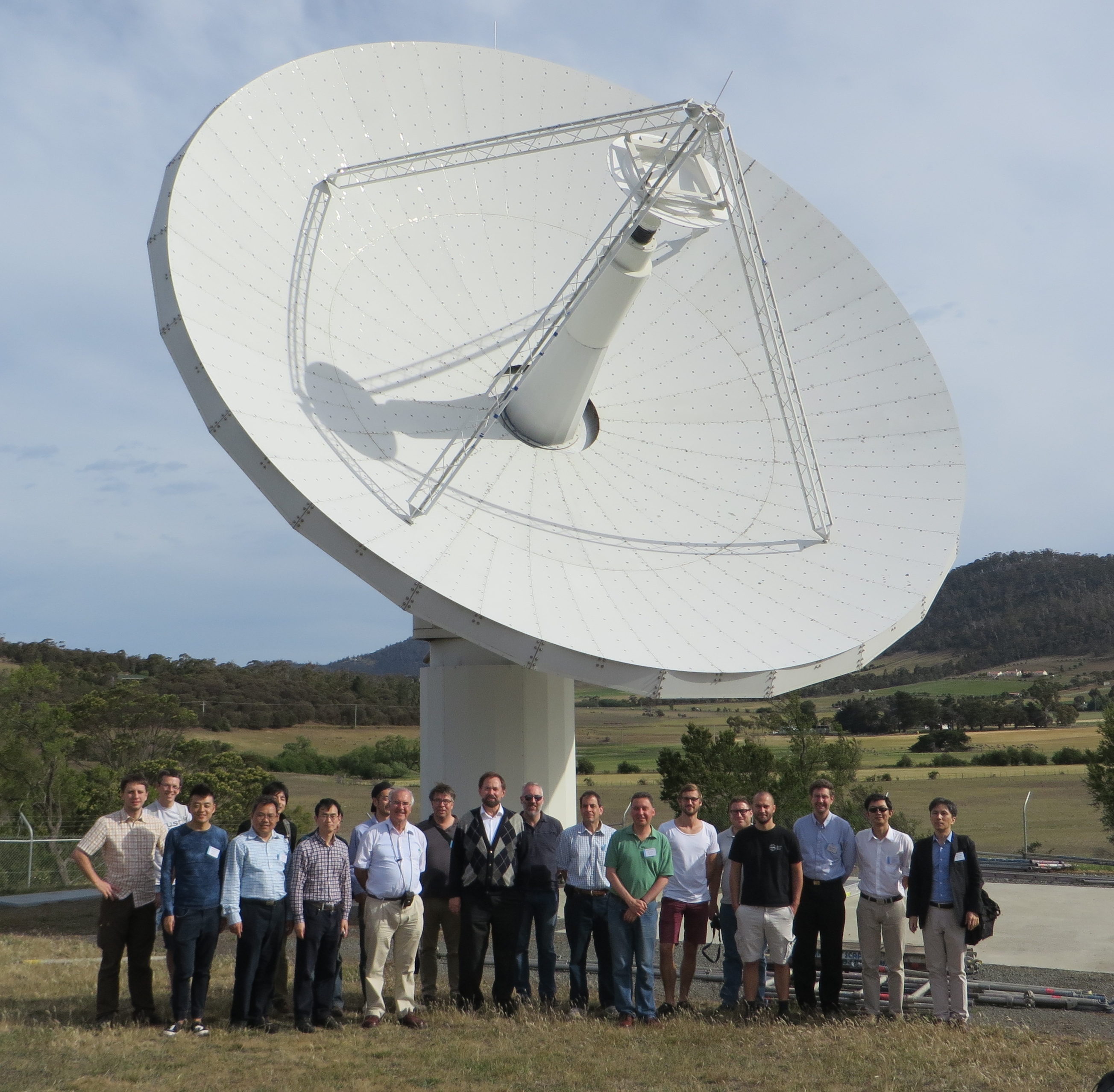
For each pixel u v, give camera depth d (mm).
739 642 14773
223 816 49938
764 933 11820
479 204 20234
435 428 16891
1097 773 37875
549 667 13445
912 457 19156
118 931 11406
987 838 45531
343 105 18641
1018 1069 9594
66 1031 10703
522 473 17078
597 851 12156
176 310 14094
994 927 17484
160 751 56500
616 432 18953
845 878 12117
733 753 39062
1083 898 20359
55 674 55906
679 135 15781
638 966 11586
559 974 14438
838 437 19578
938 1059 9906
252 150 16828
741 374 20453
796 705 39875
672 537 16828
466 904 12133
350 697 137375
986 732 122938
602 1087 9227
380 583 13539
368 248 18281
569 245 20766
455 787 18625
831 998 12062
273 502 13555
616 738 118062
